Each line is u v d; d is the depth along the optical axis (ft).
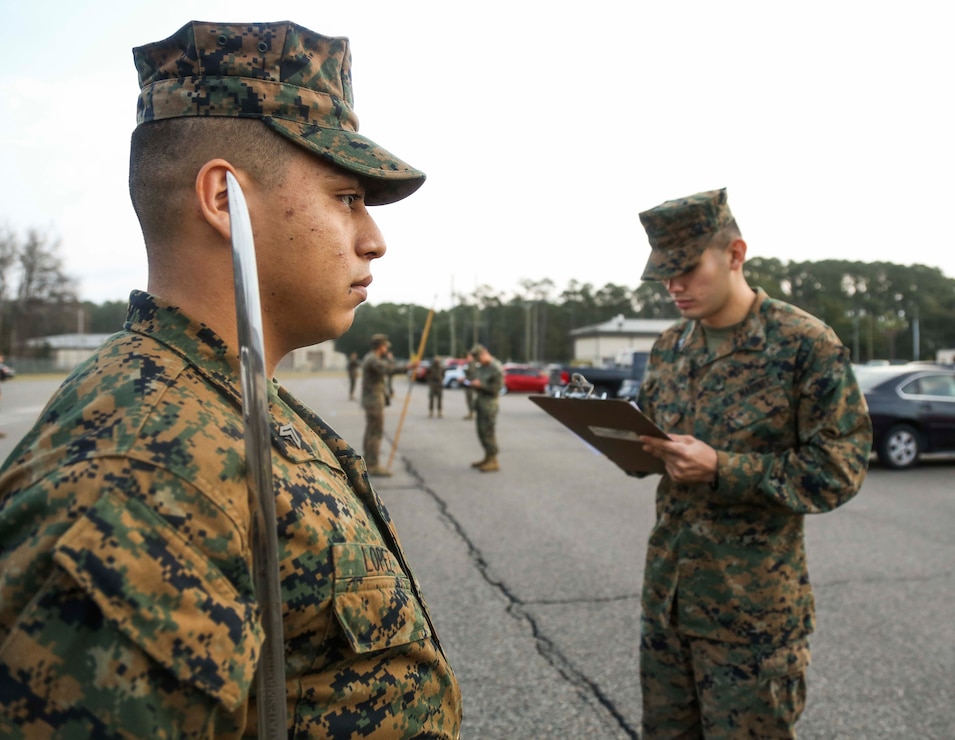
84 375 2.53
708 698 6.02
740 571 6.00
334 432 3.37
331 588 2.57
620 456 6.86
